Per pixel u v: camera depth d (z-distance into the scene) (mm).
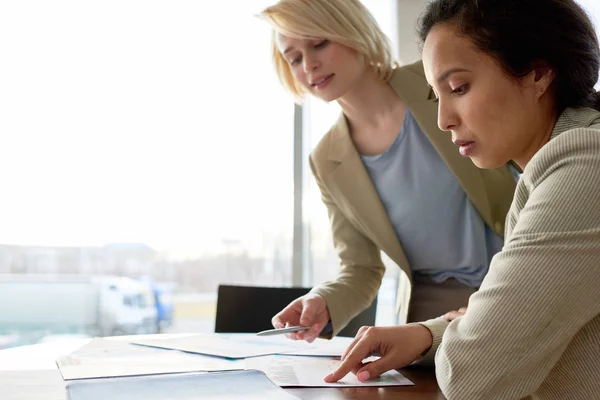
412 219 1478
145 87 2953
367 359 1052
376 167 1513
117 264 2900
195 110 2979
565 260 631
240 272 2945
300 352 1128
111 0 2959
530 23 711
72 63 2891
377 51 1470
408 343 919
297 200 2902
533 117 743
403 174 1470
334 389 843
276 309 1879
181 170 2949
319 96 1510
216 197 2957
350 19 1437
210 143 2971
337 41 1436
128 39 2959
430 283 1523
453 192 1431
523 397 663
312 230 2914
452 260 1461
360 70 1477
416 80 1448
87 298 2881
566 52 722
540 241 646
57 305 2844
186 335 1406
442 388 699
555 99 755
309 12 1419
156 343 1235
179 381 817
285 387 853
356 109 1520
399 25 2754
